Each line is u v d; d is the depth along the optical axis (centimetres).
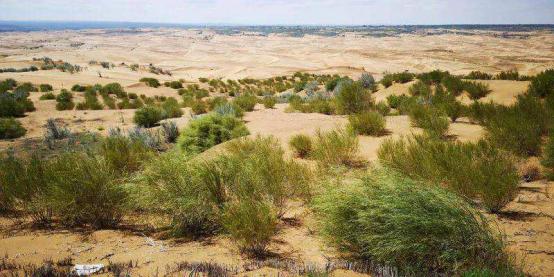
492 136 852
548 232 442
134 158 784
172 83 3856
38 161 641
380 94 2242
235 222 437
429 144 723
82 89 3188
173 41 18238
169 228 513
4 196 556
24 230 496
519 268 357
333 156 779
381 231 393
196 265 376
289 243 454
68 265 384
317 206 486
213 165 573
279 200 576
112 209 516
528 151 780
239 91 3628
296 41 17738
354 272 368
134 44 16088
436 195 402
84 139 1496
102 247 437
